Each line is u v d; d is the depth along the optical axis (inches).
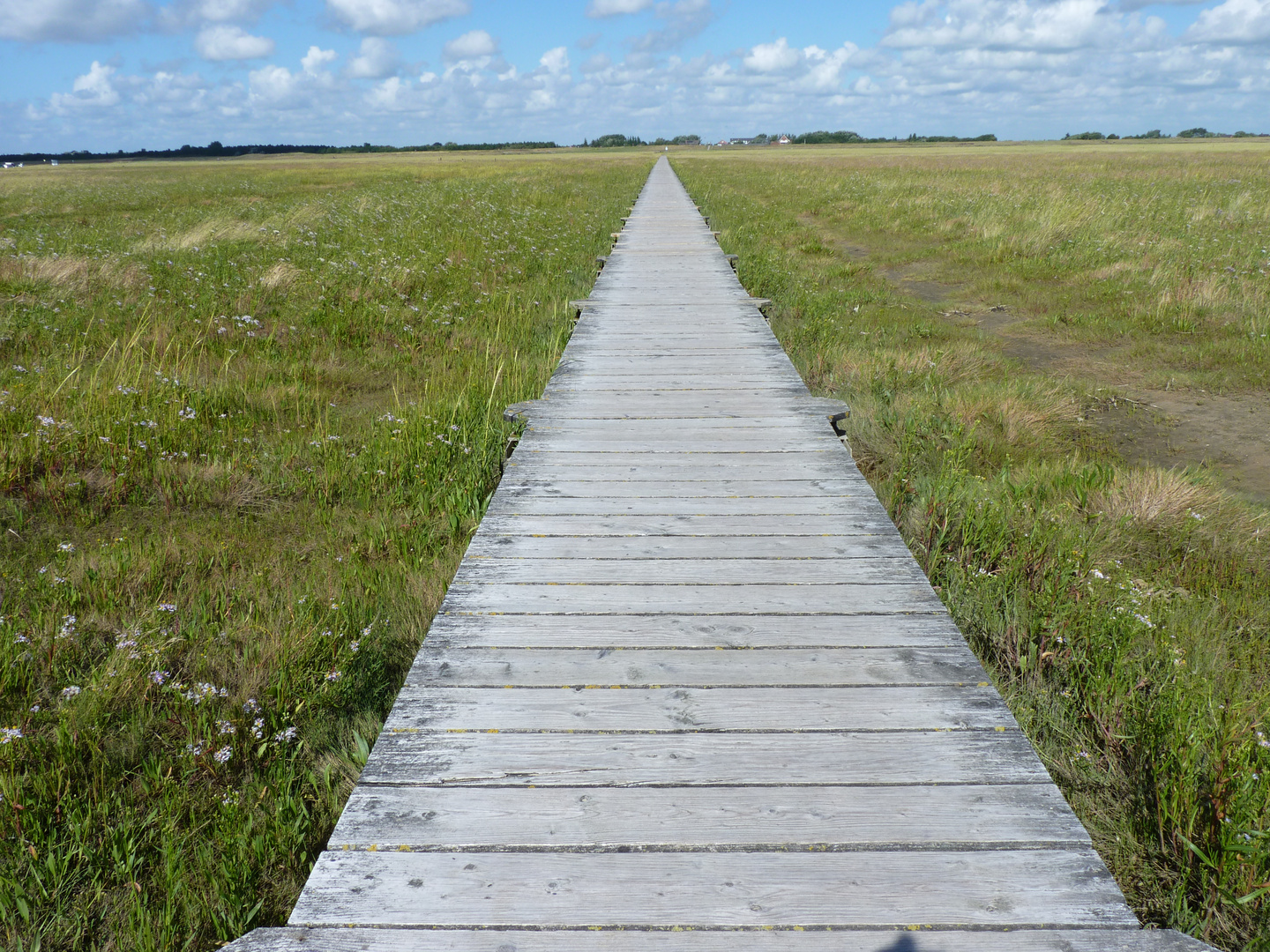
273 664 124.8
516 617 117.6
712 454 185.5
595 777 85.7
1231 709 106.5
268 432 239.3
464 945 66.5
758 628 114.3
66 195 1110.4
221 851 91.7
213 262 472.7
